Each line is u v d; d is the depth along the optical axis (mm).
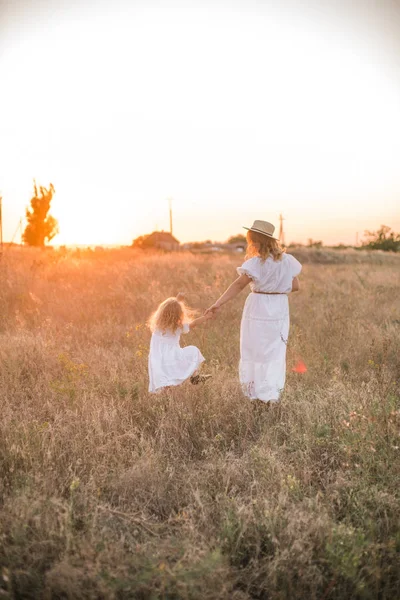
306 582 2408
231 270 12742
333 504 2980
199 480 3330
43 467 3336
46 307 8352
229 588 2402
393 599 2438
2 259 11641
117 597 2312
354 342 6391
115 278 10836
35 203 27312
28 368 5375
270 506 2943
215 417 4211
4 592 2297
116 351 6188
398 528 2766
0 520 2777
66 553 2475
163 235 60562
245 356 4605
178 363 4625
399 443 3527
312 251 32781
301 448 3686
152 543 2686
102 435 3764
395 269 17766
